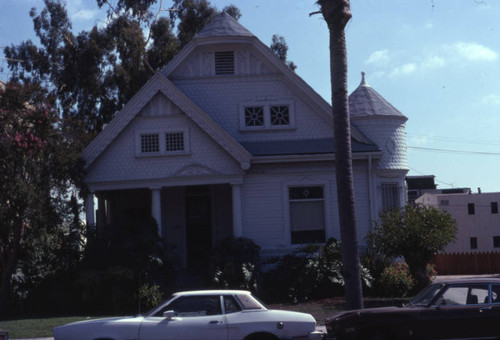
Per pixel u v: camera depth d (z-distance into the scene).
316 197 22.17
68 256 18.81
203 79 23.36
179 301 10.60
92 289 18.02
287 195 21.92
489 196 53.69
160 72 20.81
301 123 23.25
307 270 19.30
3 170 17.14
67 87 33.66
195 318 10.38
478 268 35.81
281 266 19.78
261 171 21.91
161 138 20.98
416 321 10.65
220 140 20.81
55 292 18.23
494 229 53.34
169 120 21.06
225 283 18.77
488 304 10.69
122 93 34.12
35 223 17.80
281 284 19.30
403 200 22.92
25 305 18.00
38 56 33.97
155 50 35.25
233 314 10.49
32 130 18.03
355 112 23.23
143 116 21.00
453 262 36.09
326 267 19.59
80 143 20.27
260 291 19.25
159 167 20.91
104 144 20.44
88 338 10.18
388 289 19.41
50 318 16.64
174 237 23.61
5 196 17.02
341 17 13.59
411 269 20.09
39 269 18.58
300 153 21.81
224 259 19.58
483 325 10.57
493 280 10.94
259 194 21.89
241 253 19.77
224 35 23.00
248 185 21.88
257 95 23.34
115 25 33.78
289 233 21.80
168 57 34.88
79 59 33.03
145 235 19.05
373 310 11.10
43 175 18.23
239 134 23.16
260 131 23.16
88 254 18.77
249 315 10.49
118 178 20.70
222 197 23.72
